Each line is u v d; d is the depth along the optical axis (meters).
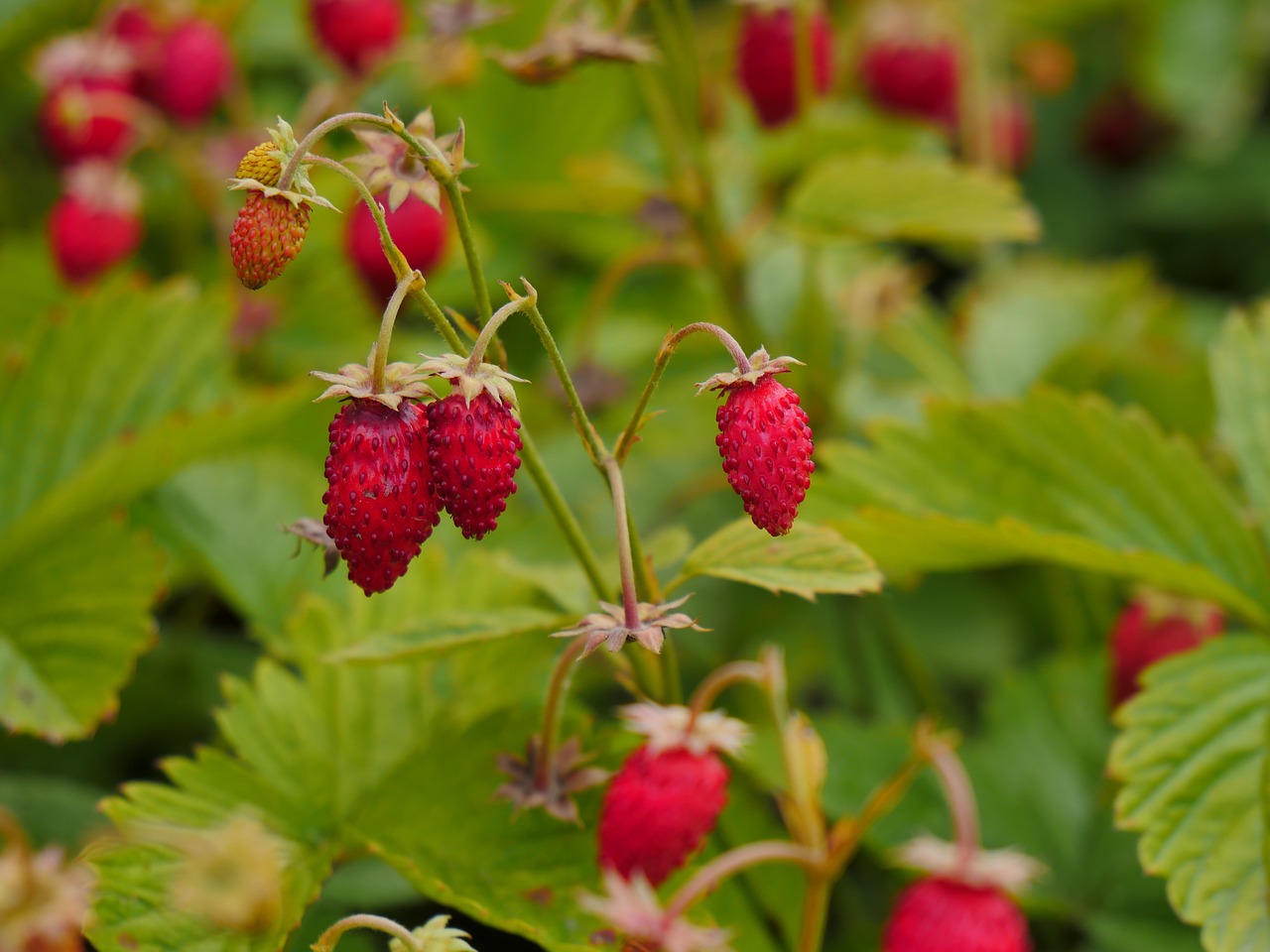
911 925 0.33
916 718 0.43
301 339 0.48
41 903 0.29
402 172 0.31
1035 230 0.41
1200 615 0.38
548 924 0.33
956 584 0.47
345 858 0.34
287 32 0.59
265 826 0.34
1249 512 0.39
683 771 0.32
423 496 0.30
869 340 0.48
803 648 0.42
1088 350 0.46
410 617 0.37
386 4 0.45
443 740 0.34
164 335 0.41
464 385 0.30
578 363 0.44
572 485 0.44
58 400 0.40
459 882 0.33
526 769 0.34
